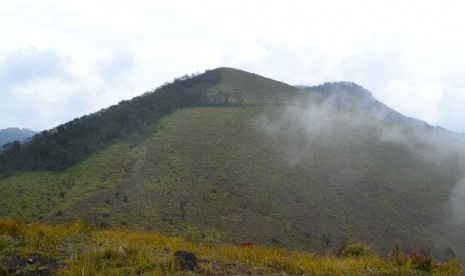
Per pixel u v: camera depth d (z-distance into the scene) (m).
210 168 81.25
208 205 66.06
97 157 82.00
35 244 8.80
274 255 8.96
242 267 7.99
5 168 81.56
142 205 61.19
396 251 9.84
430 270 8.62
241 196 72.38
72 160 80.25
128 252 8.28
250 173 83.00
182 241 11.20
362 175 96.06
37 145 88.31
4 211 57.31
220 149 91.06
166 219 57.06
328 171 94.19
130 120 102.19
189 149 88.25
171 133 96.00
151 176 73.69
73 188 67.31
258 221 64.56
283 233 62.28
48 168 78.69
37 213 56.12
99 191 65.31
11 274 7.11
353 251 11.12
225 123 107.00
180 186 71.12
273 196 75.88
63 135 92.62
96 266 7.32
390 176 99.69
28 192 66.44
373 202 85.38
